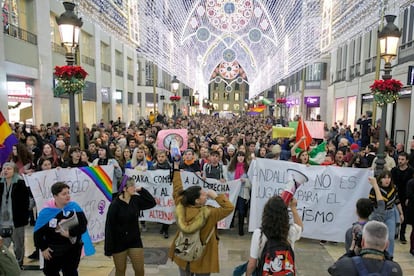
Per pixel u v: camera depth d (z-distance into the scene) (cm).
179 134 936
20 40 1542
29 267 548
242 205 702
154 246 648
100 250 625
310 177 663
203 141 1198
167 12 1509
